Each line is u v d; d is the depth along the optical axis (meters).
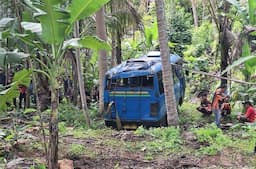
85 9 5.77
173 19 25.39
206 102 14.67
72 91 18.61
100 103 14.71
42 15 5.54
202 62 19.98
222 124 12.12
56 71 5.98
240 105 14.33
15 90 6.49
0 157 7.49
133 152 8.50
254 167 7.36
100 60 14.90
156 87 12.42
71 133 10.66
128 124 12.79
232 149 8.61
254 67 7.86
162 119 12.62
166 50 10.50
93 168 7.23
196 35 23.06
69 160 7.17
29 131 10.37
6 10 10.91
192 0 26.84
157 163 7.66
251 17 7.96
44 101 14.78
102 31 14.60
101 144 9.20
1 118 11.26
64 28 5.75
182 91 15.88
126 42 22.67
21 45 6.91
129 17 17.11
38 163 7.01
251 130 10.19
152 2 26.91
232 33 13.71
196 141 9.21
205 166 7.45
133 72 12.64
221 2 14.18
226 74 13.82
